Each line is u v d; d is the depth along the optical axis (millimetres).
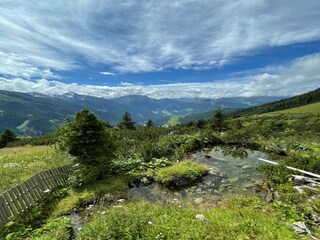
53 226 8875
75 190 12781
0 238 8484
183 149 21531
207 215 9094
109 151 14570
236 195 11695
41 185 11969
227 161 18547
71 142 13797
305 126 36781
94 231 7703
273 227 7594
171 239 7113
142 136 28031
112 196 11852
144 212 9328
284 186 11562
